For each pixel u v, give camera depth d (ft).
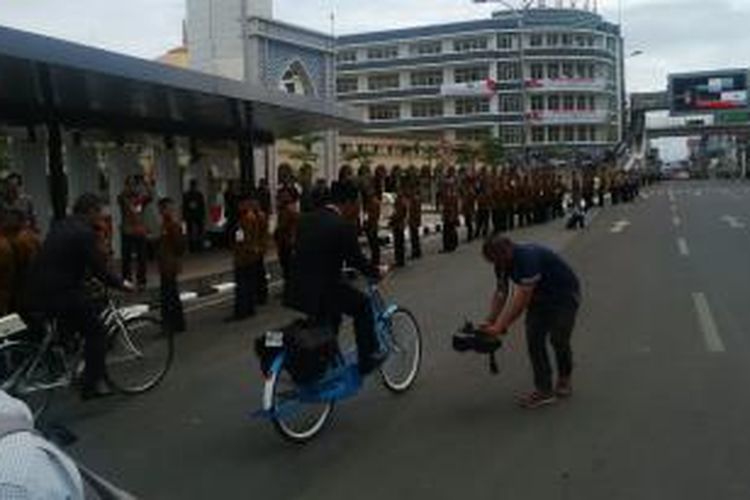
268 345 27.35
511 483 23.36
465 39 397.39
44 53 48.47
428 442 26.96
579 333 42.80
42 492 7.57
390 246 93.97
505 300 30.58
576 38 396.37
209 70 136.15
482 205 109.40
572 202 145.89
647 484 22.99
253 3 136.56
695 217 133.69
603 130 399.65
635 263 73.31
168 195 90.02
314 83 149.28
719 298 53.11
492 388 32.96
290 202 60.03
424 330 45.37
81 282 32.17
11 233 38.91
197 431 29.53
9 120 66.85
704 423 27.99
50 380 31.76
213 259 84.28
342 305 29.07
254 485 24.14
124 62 55.83
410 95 405.39
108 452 27.48
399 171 118.01
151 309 48.91
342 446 26.94
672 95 381.81
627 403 30.37
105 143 80.48
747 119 406.21
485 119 393.50
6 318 30.58
